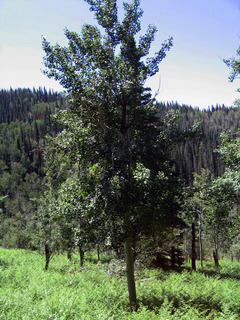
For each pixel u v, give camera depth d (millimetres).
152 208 10578
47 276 15703
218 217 12516
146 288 14516
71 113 12594
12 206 66250
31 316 8531
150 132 12711
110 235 10586
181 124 145000
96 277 16766
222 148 12039
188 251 37750
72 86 11438
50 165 18203
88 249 11875
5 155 115938
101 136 12188
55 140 12578
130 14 12031
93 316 8906
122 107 12297
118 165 11164
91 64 11766
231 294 13391
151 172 11320
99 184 10703
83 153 11922
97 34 11953
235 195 11516
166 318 9234
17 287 12867
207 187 12164
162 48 12391
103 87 11695
